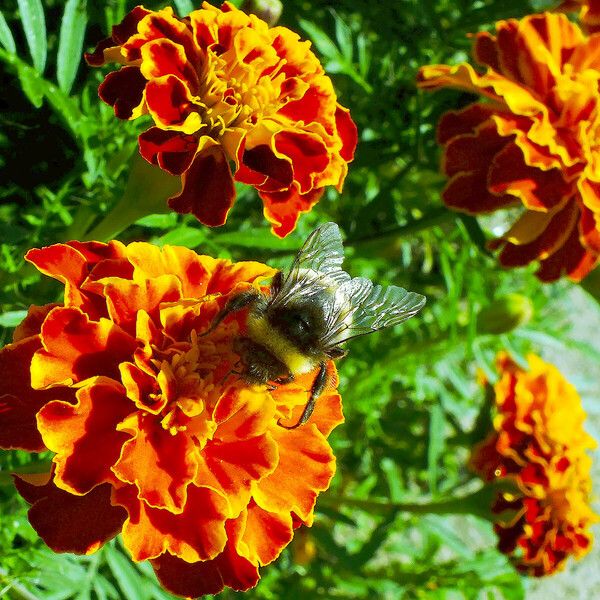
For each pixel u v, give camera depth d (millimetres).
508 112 224
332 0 280
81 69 248
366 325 185
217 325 162
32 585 209
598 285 239
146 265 166
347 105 268
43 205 233
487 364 294
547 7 273
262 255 260
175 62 178
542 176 219
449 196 225
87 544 155
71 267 163
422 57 280
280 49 190
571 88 217
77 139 216
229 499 155
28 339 158
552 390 261
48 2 247
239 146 176
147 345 157
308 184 183
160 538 153
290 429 165
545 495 249
